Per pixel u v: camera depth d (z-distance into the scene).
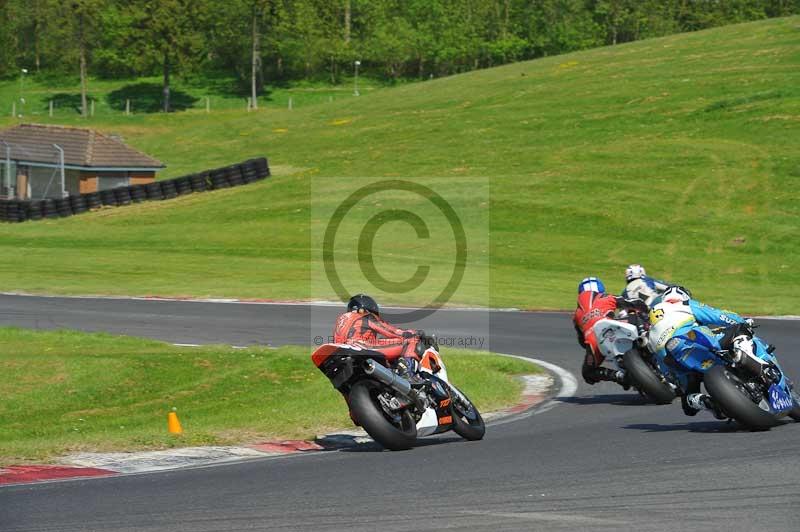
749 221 118.44
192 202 142.75
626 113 175.62
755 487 20.78
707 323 29.53
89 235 124.56
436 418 28.53
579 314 38.81
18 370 43.72
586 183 137.25
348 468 25.22
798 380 40.78
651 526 18.08
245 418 34.44
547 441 28.69
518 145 164.88
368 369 27.56
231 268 95.38
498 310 70.62
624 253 107.81
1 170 164.00
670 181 136.00
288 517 19.52
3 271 94.56
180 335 57.47
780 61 196.00
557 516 18.97
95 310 69.38
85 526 19.23
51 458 27.70
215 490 22.50
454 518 19.02
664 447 26.27
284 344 53.97
